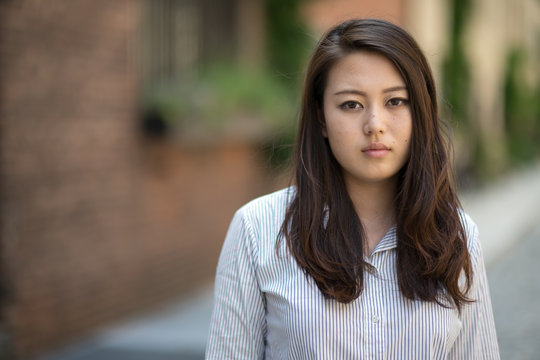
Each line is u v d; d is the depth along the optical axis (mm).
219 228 10664
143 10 8664
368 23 2334
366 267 2369
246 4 11164
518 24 37000
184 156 9562
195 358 6922
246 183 11531
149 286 8758
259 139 10898
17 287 6520
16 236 6527
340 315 2318
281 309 2361
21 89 6594
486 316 2502
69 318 7242
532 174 29375
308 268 2330
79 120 7402
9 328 6426
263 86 10258
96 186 7699
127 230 8289
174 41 9375
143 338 7582
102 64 7809
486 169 23406
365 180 2393
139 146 8516
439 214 2396
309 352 2314
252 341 2443
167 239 9188
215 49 10445
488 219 15086
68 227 7238
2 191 6398
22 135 6609
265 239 2439
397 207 2436
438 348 2354
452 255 2367
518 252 11805
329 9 15461
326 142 2465
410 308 2344
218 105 9273
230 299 2453
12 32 6480
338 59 2326
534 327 7059
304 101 2459
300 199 2410
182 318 8500
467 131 21922
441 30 19672
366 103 2307
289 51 11953
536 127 36250
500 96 31422
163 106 8375
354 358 2314
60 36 7121
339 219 2393
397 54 2281
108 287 7922
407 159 2387
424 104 2318
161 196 9023
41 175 6859
